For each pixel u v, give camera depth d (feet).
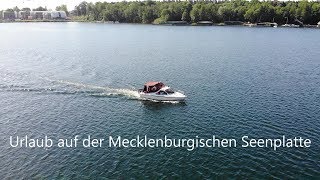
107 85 292.20
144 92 260.01
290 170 158.51
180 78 317.83
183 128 203.51
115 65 378.32
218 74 334.65
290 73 342.85
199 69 358.02
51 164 163.43
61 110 232.53
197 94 266.36
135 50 496.23
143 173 156.87
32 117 219.61
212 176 154.30
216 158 168.96
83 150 176.55
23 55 451.94
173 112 229.25
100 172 157.38
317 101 249.55
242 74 335.26
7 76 323.16
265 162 164.86
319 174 155.53
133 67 367.45
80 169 159.53
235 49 508.53
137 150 177.27
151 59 418.10
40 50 499.10
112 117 221.05
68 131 199.21
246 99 253.03
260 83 299.79
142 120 216.13
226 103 244.22
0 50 498.69
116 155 172.04
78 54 458.09
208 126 205.26
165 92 254.27
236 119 214.69
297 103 244.63
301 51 492.13
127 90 278.26
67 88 282.56
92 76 323.37
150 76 325.42
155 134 195.93
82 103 246.88
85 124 209.26
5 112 228.22
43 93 269.23
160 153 174.09
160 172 157.69
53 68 361.51
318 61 410.93
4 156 169.78
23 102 248.32
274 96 261.03
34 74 331.57
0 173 155.43
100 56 440.86
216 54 458.91
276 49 511.40
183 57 433.48
